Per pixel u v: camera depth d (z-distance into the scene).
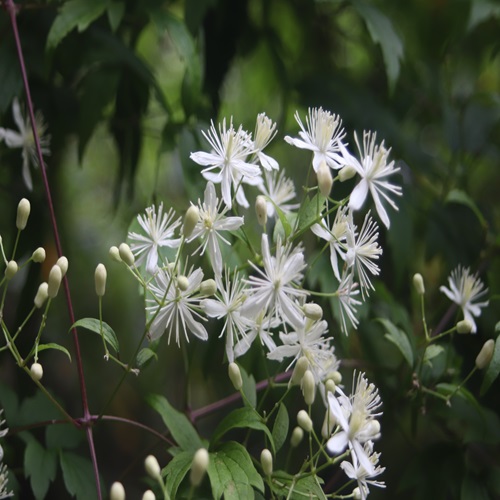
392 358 1.34
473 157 1.33
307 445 1.34
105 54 1.26
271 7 1.36
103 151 1.66
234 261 1.20
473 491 1.23
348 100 1.32
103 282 1.14
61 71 1.27
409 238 1.29
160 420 1.77
